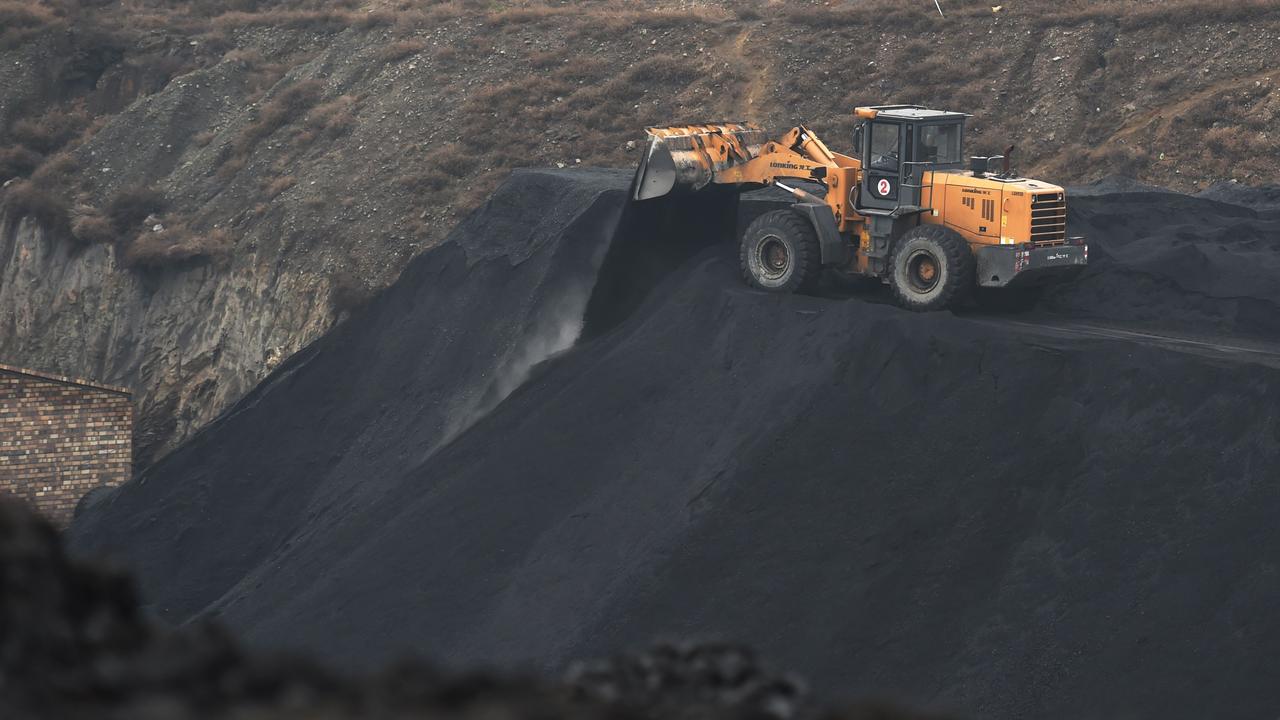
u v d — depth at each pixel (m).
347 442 97.31
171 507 98.31
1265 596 56.00
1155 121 133.12
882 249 79.19
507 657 66.19
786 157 83.12
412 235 137.75
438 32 171.12
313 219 143.75
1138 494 61.47
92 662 20.25
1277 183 122.69
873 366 70.75
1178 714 54.03
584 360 85.75
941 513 64.06
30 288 154.88
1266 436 60.78
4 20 192.88
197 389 141.38
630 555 68.75
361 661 69.50
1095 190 107.31
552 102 153.62
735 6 170.75
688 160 84.44
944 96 144.00
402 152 150.00
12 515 22.00
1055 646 57.88
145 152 168.12
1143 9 146.38
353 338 104.12
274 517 95.31
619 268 91.62
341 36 178.62
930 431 67.31
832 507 66.25
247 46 186.12
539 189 103.94
